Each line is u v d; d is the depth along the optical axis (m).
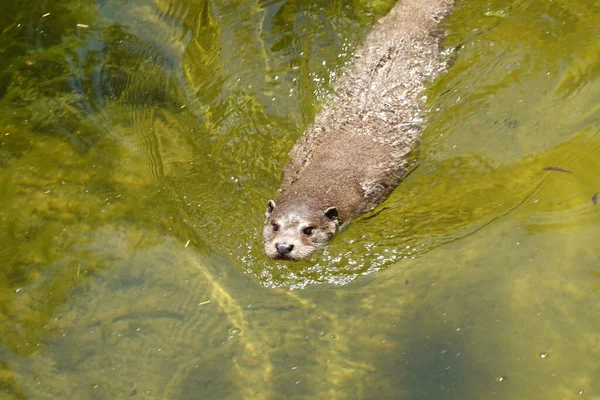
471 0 3.08
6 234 2.82
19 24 3.15
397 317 2.64
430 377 2.57
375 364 2.59
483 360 2.58
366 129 2.87
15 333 2.68
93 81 3.06
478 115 2.90
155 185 2.88
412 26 3.03
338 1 3.12
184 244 2.78
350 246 2.76
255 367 2.61
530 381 2.55
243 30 3.13
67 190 2.88
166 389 2.59
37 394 2.60
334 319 2.65
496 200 2.77
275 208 2.78
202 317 2.68
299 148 2.89
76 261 2.77
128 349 2.64
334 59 3.03
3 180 2.91
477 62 2.98
